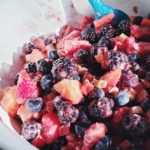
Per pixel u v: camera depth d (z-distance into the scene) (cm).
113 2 33
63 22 33
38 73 27
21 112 25
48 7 33
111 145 22
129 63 27
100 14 32
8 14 30
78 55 28
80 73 26
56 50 29
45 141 23
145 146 22
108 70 26
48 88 26
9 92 26
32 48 30
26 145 19
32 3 32
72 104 24
